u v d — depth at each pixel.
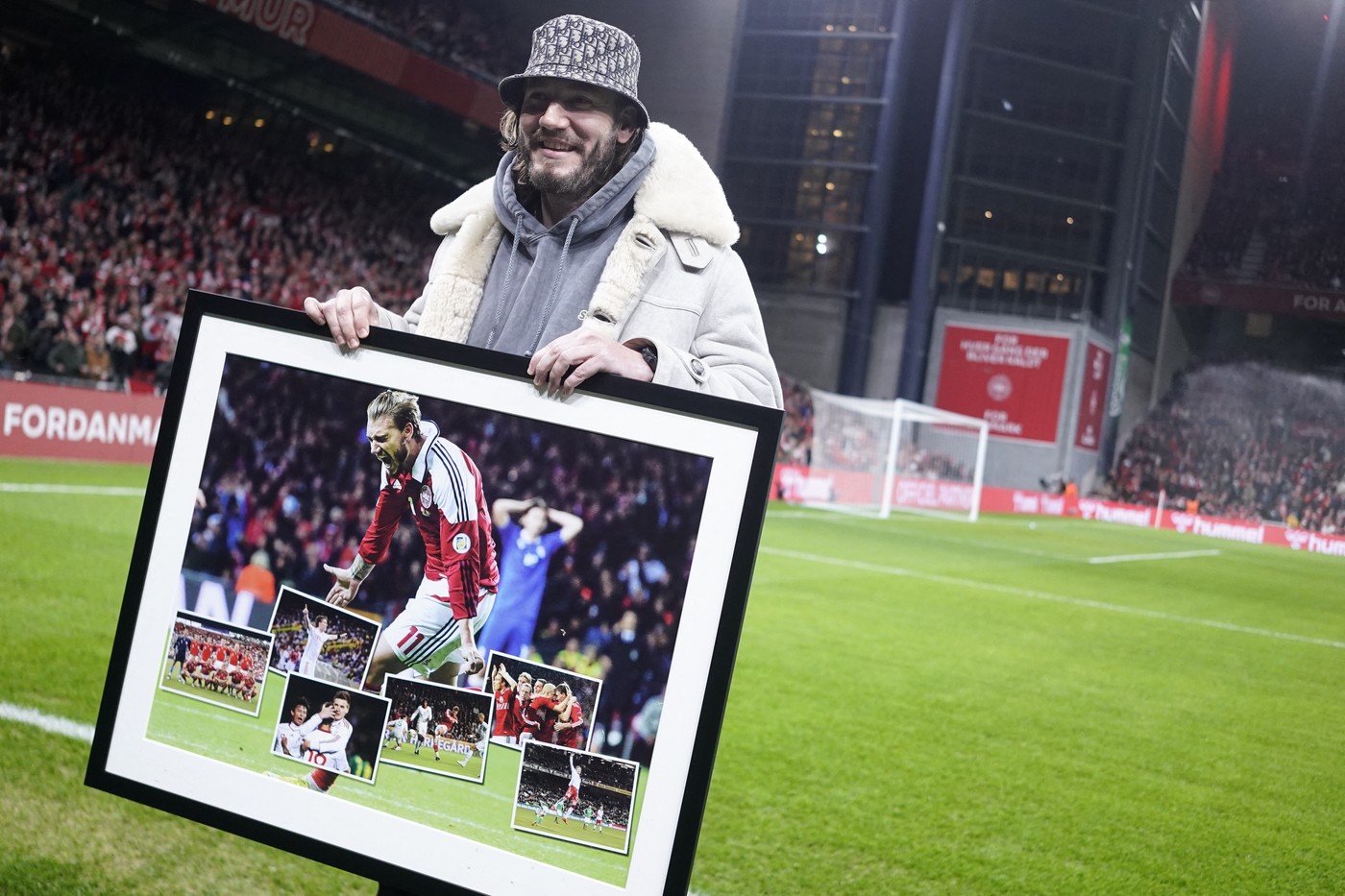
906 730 4.59
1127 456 34.06
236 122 17.95
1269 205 37.69
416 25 19.69
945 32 28.03
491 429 1.20
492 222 1.63
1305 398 35.81
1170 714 5.55
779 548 11.60
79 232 14.71
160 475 1.31
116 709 1.29
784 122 28.08
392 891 1.29
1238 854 3.44
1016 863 3.13
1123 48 29.03
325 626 1.23
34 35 15.45
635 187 1.52
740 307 1.57
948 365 28.97
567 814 1.13
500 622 1.17
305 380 1.27
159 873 2.41
